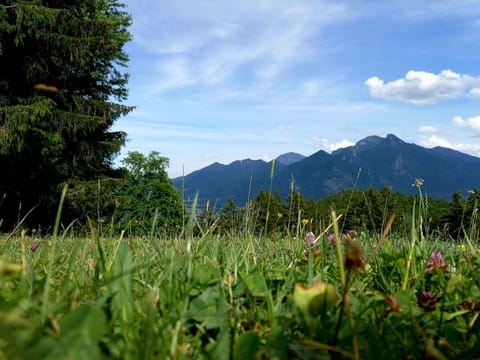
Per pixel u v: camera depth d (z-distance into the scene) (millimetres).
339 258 1276
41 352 727
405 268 2023
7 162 20641
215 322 1278
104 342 1056
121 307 1239
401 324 1341
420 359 1150
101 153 24234
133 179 27047
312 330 1077
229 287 1499
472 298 1563
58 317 1174
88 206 21344
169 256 1930
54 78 22625
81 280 1647
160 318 1280
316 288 1073
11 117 18547
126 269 1323
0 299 1204
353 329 1005
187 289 1491
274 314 1412
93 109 23875
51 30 20750
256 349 1021
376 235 3139
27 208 21484
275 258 2693
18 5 19391
